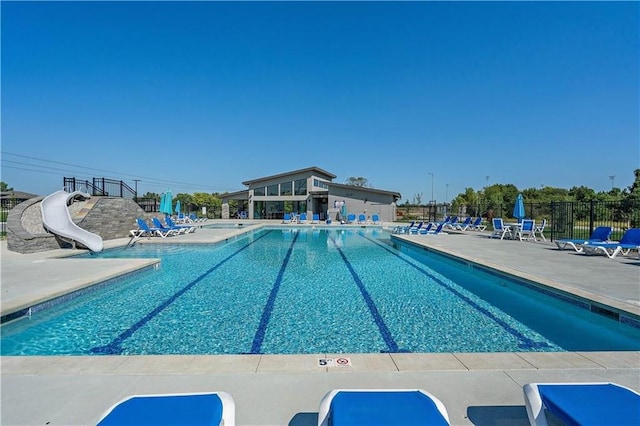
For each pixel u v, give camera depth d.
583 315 5.39
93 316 5.58
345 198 33.53
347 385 2.84
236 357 3.36
